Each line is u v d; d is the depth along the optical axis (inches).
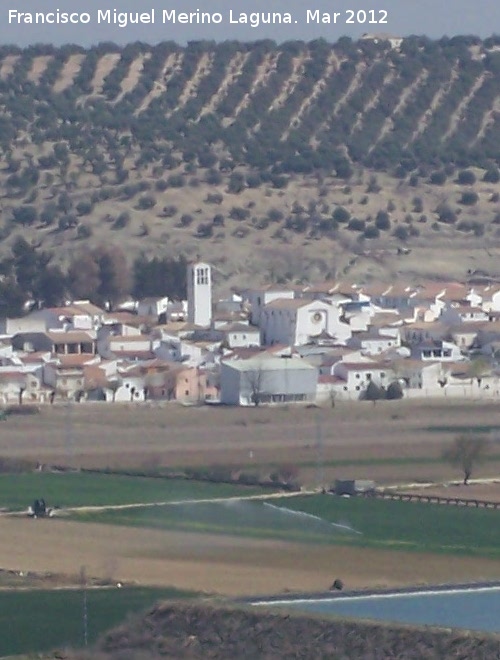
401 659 6702.8
